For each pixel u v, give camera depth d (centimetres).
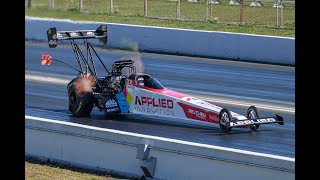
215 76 7788
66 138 4412
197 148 3853
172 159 3956
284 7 12719
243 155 3697
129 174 4119
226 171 3759
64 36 5647
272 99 6569
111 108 5466
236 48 8962
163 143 3991
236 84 7338
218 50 9094
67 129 4403
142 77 5378
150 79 5347
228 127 4866
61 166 4388
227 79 7619
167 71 8044
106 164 4228
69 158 4403
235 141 4838
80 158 4350
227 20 11744
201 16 12125
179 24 11000
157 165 4016
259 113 5922
